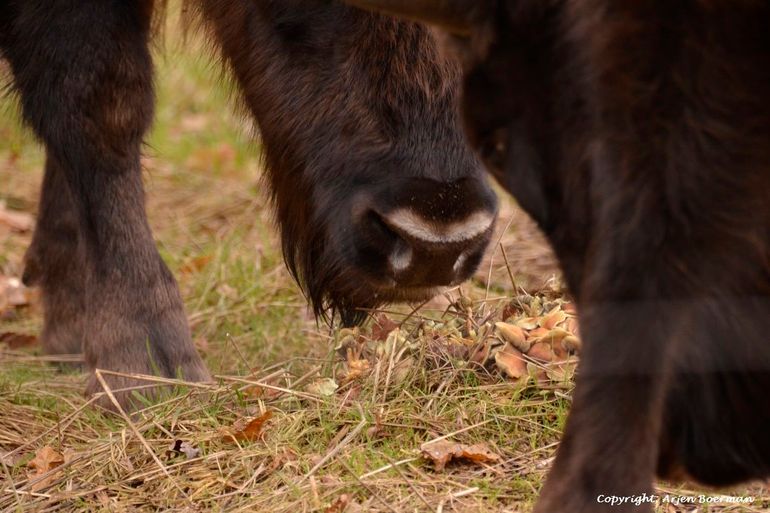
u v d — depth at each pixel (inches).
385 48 249.0
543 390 251.8
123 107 293.4
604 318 137.9
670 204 135.1
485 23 151.9
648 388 137.3
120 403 280.8
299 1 258.2
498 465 226.1
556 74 148.0
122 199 294.7
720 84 133.5
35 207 495.8
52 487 235.1
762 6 130.8
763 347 146.3
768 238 140.3
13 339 364.2
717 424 153.6
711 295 140.7
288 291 374.6
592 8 137.0
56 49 290.7
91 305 292.7
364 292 260.8
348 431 243.0
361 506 207.9
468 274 249.6
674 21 132.5
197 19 307.9
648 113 134.4
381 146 248.7
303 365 299.0
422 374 257.9
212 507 219.9
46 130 297.4
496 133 158.9
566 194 148.7
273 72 267.3
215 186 510.6
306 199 267.0
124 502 225.1
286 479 220.8
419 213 239.5
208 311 362.9
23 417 278.8
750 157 135.0
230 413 261.1
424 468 227.1
